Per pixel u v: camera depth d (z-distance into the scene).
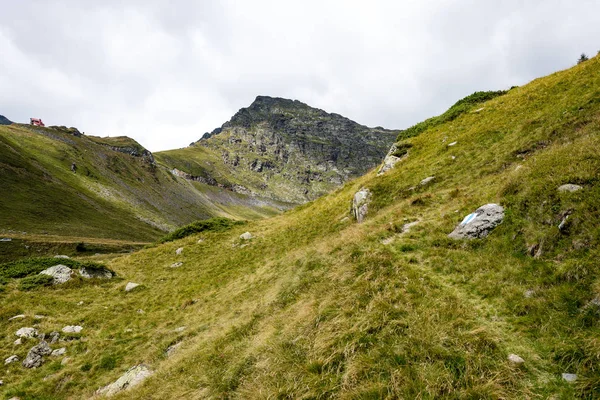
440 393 7.80
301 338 11.30
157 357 17.45
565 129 20.52
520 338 8.87
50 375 18.17
